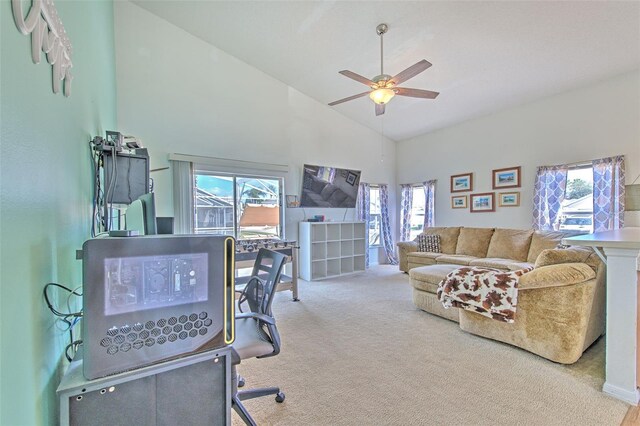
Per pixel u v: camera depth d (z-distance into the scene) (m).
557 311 2.13
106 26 2.86
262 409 1.71
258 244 3.89
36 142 0.92
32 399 0.85
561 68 3.84
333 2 3.26
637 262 1.82
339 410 1.70
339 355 2.36
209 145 4.38
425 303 3.33
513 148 4.98
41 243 0.96
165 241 0.94
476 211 5.49
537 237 4.15
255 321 1.88
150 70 3.90
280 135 5.16
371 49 3.94
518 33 3.29
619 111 3.90
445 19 3.24
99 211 1.99
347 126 6.15
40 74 0.95
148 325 0.92
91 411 0.86
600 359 2.21
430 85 4.44
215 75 4.43
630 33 3.15
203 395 1.03
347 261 5.84
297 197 5.42
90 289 0.84
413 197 6.71
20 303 0.78
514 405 1.72
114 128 3.40
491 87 4.43
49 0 1.01
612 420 1.59
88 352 0.84
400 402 1.76
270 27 3.80
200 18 3.83
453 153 5.89
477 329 2.64
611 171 3.89
